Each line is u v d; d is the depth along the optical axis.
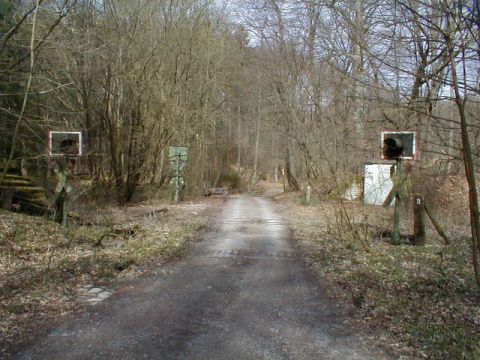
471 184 5.66
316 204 21.83
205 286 7.51
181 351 4.85
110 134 20.52
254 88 40.94
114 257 9.35
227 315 6.07
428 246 10.98
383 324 5.78
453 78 5.43
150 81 23.12
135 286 7.41
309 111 24.55
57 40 12.66
